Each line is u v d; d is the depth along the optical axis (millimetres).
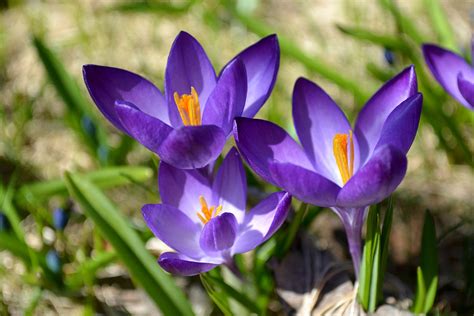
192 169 433
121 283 516
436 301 486
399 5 703
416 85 416
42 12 732
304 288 470
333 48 667
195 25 697
